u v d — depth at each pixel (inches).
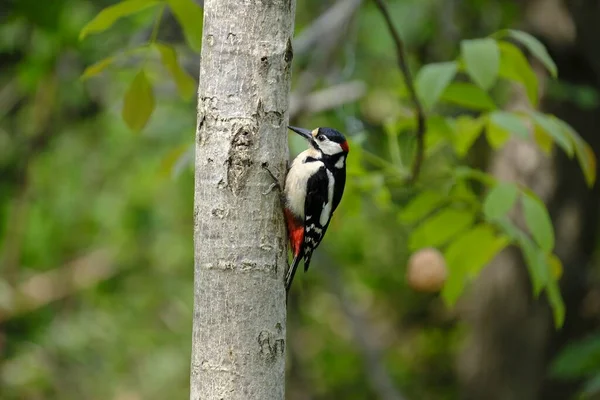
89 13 496.7
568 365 383.9
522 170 489.7
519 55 267.3
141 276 690.8
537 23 473.7
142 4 260.2
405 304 728.3
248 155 212.5
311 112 432.8
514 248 506.0
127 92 289.4
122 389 645.3
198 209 215.6
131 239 669.9
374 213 621.0
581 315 508.1
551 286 277.3
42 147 555.2
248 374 207.8
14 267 596.4
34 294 650.8
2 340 587.2
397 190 425.1
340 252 633.6
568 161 487.2
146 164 615.2
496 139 311.7
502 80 507.5
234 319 209.0
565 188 488.7
